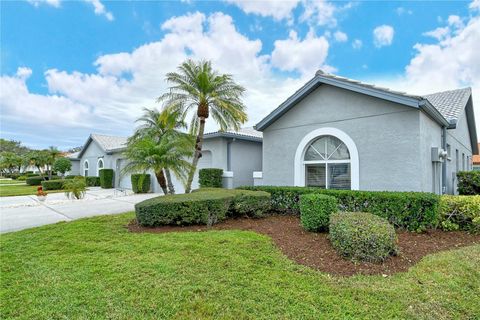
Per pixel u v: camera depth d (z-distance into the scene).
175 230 7.25
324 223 6.46
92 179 27.22
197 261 4.86
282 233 6.77
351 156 9.62
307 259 5.04
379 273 4.43
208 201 7.68
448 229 6.89
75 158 32.78
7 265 4.89
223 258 5.00
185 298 3.68
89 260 5.04
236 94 11.88
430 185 9.18
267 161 12.16
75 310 3.43
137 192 19.73
